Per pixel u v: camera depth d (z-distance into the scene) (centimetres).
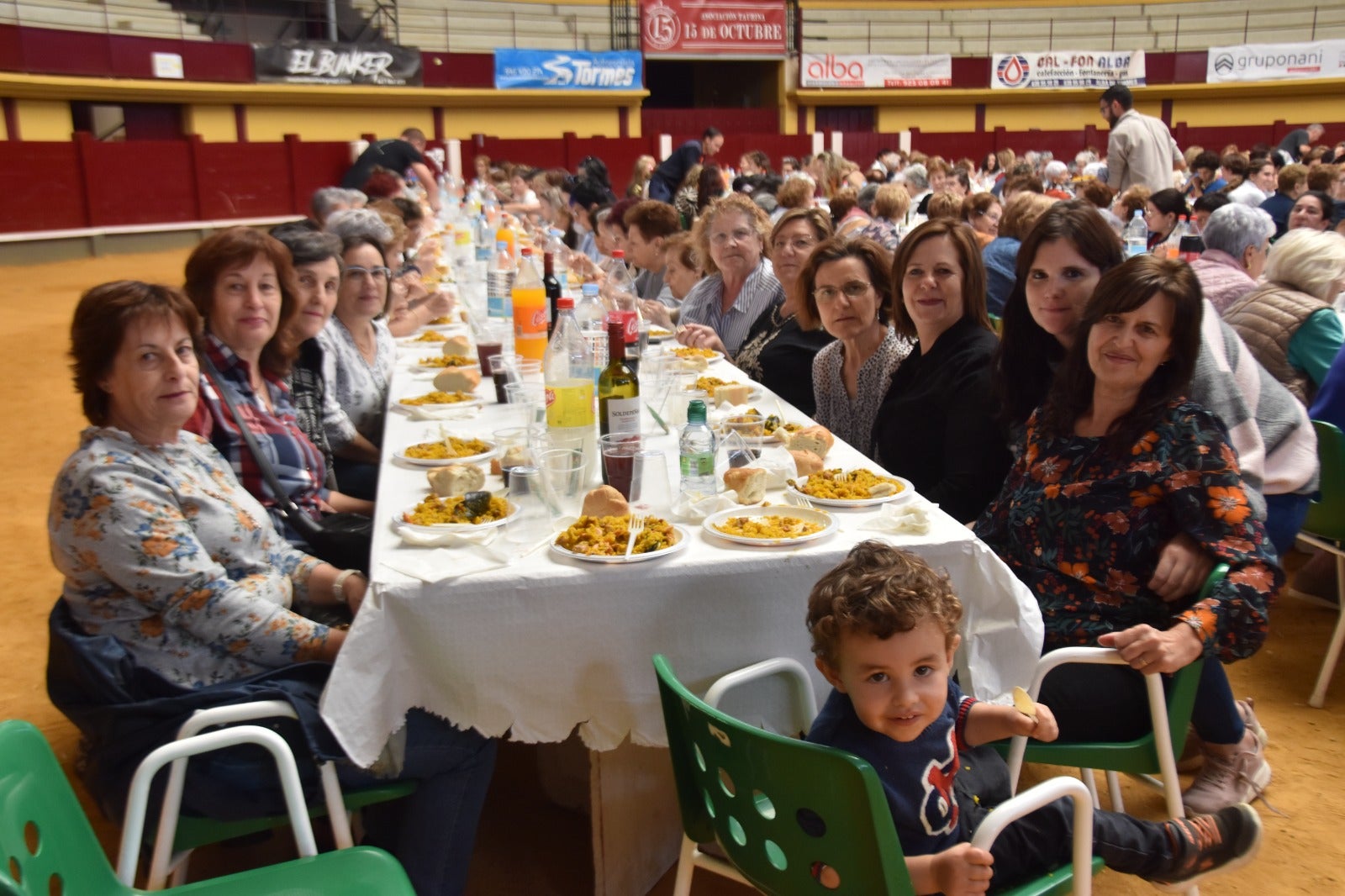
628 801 220
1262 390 282
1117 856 179
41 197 1395
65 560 189
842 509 220
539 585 187
